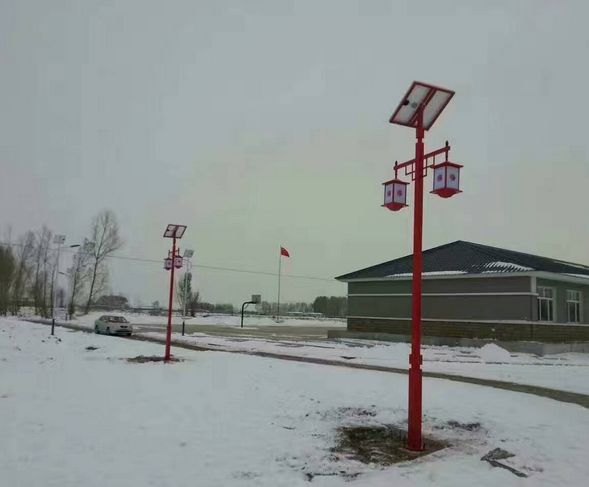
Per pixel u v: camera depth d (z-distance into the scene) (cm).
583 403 1097
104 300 8400
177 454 646
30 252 6525
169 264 1703
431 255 3231
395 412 912
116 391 1034
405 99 745
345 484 565
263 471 598
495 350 2223
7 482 537
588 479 604
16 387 1052
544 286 2630
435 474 605
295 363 1633
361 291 3284
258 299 6219
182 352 1945
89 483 541
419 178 752
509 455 688
